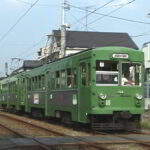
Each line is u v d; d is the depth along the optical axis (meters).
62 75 23.00
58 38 57.72
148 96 34.81
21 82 34.84
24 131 21.03
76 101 20.70
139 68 19.92
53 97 24.69
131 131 20.30
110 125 19.36
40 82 27.95
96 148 14.21
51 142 15.70
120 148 14.35
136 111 19.62
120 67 19.50
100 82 19.14
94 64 19.09
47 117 28.11
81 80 20.14
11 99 40.38
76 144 14.88
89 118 19.48
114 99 19.30
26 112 34.09
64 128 22.33
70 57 21.73
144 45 35.78
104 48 19.38
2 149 14.01
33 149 14.02
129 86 19.58
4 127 23.61
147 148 14.34
